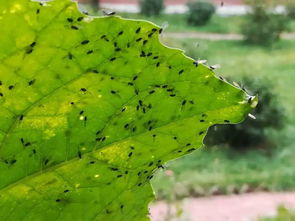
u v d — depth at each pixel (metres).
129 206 0.33
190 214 3.58
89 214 0.31
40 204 0.29
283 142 5.12
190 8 11.55
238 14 12.53
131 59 0.24
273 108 5.09
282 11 11.12
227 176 4.24
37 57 0.22
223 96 0.27
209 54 8.91
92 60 0.23
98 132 0.27
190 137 0.29
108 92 0.25
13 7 0.20
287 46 9.84
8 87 0.23
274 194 4.01
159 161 0.31
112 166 0.29
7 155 0.26
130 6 12.84
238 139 4.88
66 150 0.27
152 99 0.26
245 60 8.59
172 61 0.25
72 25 0.21
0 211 0.28
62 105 0.25
